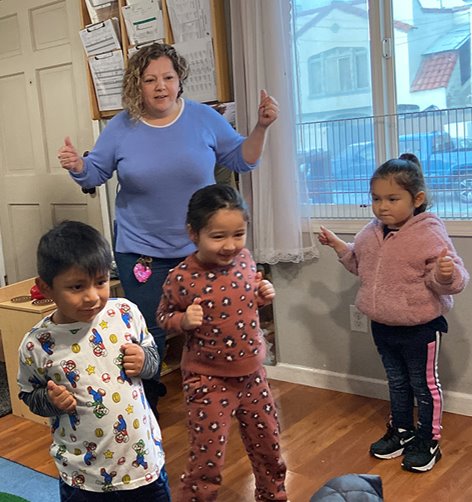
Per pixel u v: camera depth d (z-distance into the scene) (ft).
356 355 9.87
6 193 13.60
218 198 5.96
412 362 7.76
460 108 8.52
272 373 10.76
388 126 9.20
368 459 8.00
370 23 9.12
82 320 5.05
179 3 10.09
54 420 5.41
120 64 11.05
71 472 5.35
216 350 6.27
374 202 7.64
